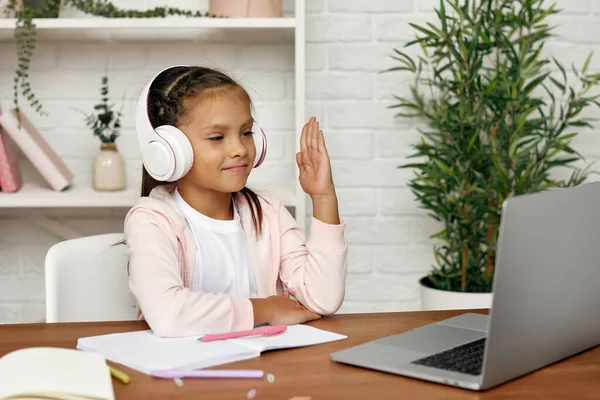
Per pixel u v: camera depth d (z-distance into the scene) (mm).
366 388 995
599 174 2686
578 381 1022
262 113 2605
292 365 1089
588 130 2670
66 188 2455
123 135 2596
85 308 1583
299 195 2281
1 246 2641
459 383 990
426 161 2646
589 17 2619
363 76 2611
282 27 2246
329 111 2623
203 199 1536
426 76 2607
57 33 2404
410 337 1196
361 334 1248
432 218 2674
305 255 1552
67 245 1570
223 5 2285
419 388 994
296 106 2260
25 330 1280
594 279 1121
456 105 2404
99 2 2293
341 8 2586
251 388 997
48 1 2285
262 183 2588
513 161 2348
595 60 2637
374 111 2625
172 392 983
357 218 2670
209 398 962
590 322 1143
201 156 1417
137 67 2576
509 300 959
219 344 1174
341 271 1437
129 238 1423
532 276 992
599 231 1110
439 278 2555
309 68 2602
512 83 2369
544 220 999
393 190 2662
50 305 1520
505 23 2393
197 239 1521
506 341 977
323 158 1467
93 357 1014
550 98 2645
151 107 1430
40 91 2574
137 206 1462
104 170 2395
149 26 2219
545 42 2623
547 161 2426
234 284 1548
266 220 1609
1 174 2338
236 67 2586
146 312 1278
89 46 2561
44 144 2479
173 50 2572
